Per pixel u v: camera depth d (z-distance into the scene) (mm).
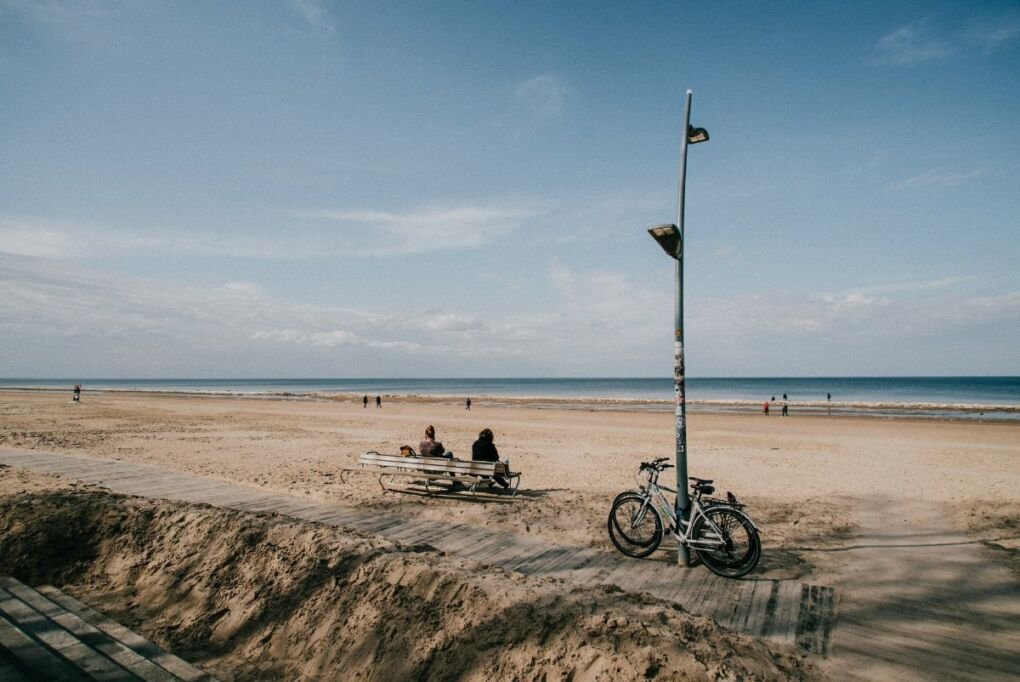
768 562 6430
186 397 68875
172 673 3820
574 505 9383
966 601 5277
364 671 4035
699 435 23906
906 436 24156
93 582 5750
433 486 10773
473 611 4242
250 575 5273
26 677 3674
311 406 48406
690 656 3543
